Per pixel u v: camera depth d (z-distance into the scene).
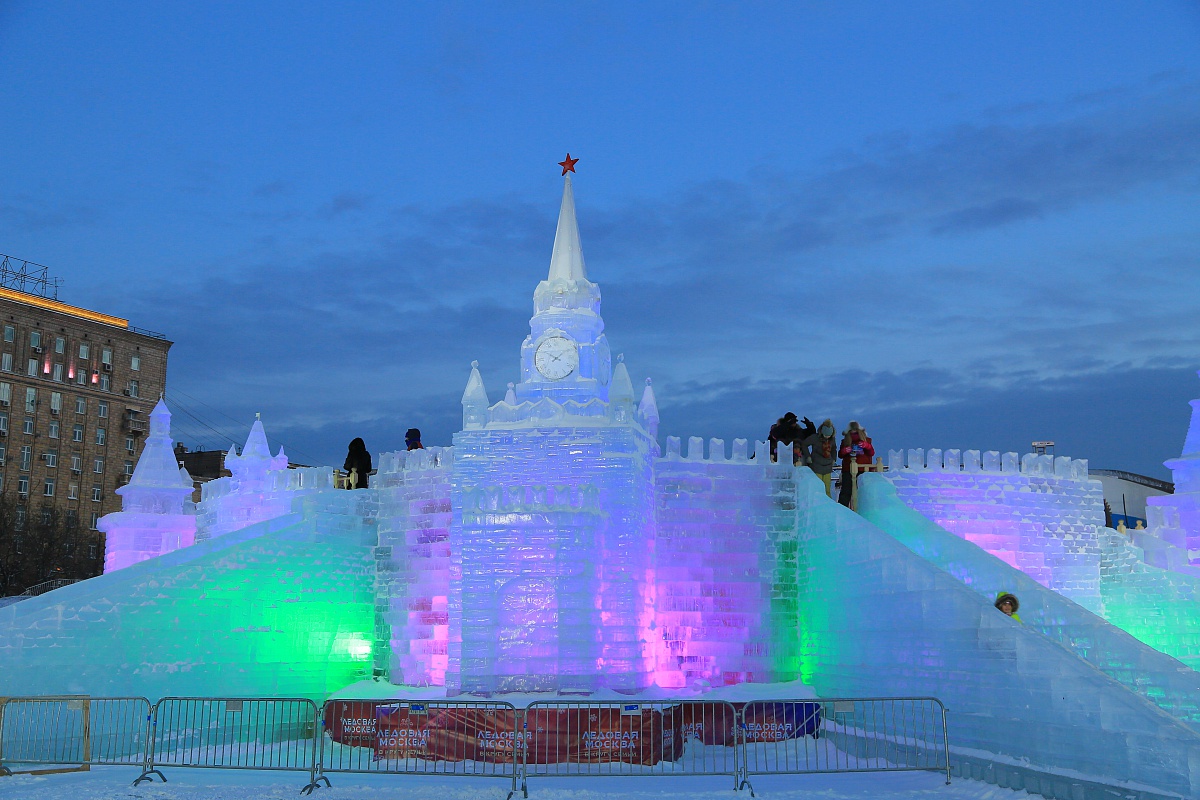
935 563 29.61
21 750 26.11
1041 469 36.38
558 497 28.47
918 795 20.44
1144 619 35.16
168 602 29.94
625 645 28.52
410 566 33.94
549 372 32.75
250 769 23.53
